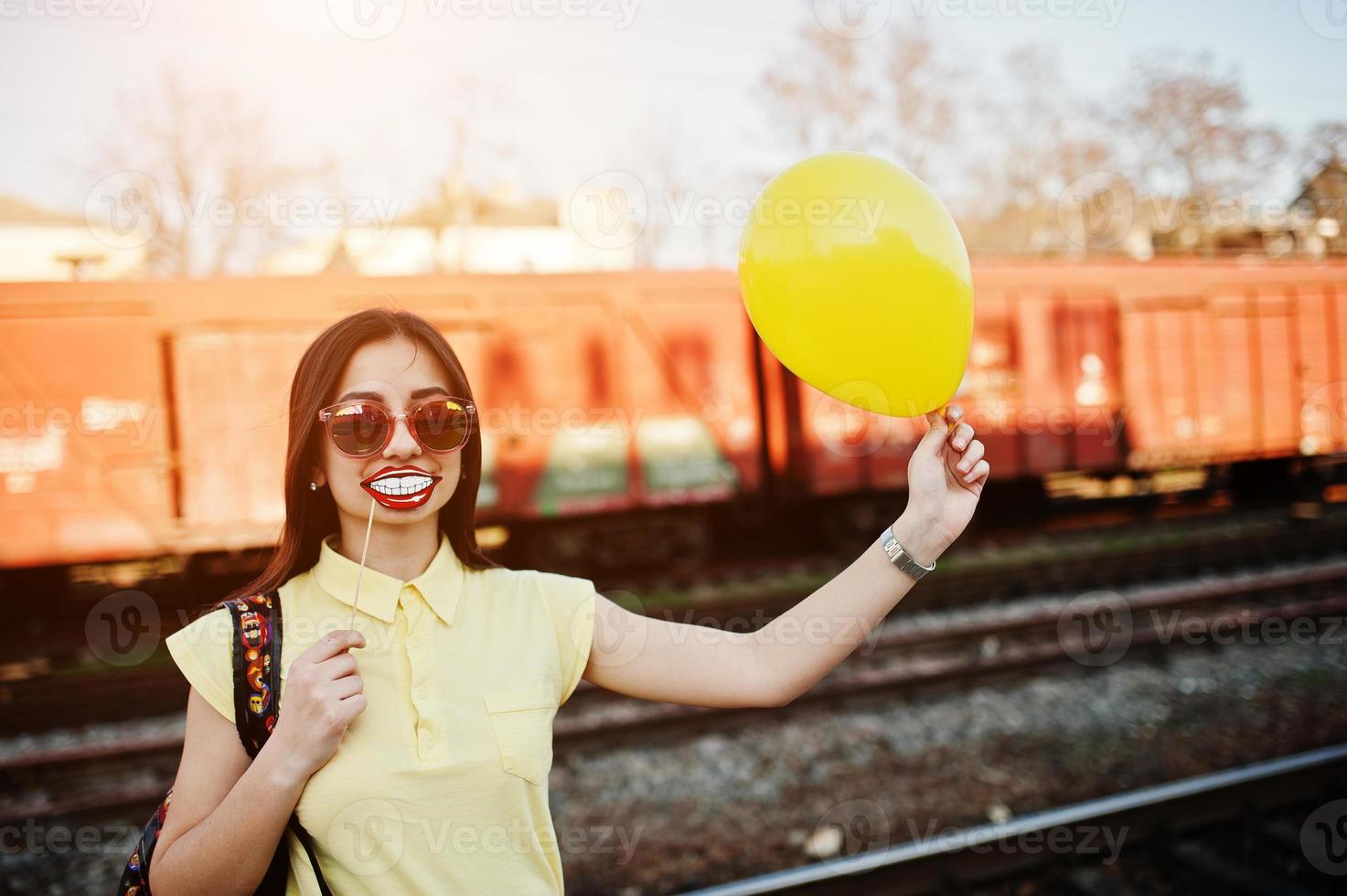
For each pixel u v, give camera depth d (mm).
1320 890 2943
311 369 1267
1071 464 9180
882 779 4059
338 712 1067
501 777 1184
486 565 1391
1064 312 9133
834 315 1294
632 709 4906
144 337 6520
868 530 9070
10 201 16141
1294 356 10023
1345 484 10906
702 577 8039
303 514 1298
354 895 1125
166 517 6555
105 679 5652
